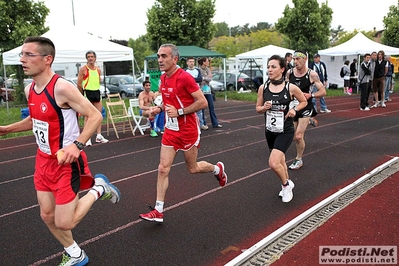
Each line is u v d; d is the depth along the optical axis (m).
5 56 11.77
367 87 12.97
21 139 9.37
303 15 24.03
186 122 3.89
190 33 21.05
